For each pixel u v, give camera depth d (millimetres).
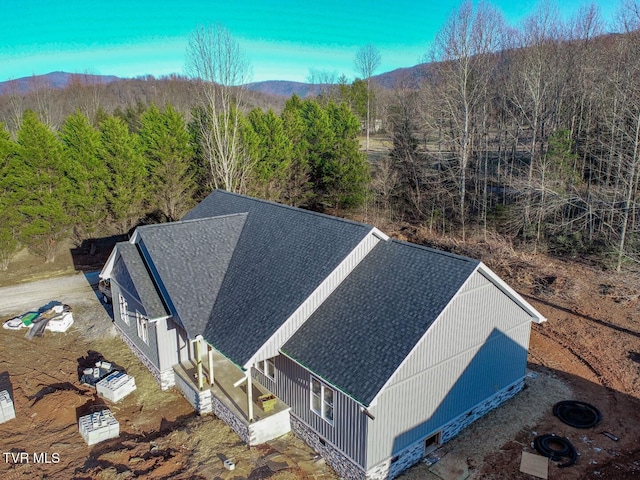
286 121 44500
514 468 13586
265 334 14445
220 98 39219
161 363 17938
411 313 13492
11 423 15422
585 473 13320
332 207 45094
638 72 28734
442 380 14133
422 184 41125
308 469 13734
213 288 17969
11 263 33906
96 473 13062
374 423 12383
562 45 42125
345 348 13523
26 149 31547
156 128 37406
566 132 33750
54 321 22922
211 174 39281
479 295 14695
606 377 18125
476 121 40125
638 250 26156
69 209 34250
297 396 14898
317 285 15297
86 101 93500
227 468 13406
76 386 17969
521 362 17344
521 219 33438
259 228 20734
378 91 95562
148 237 19109
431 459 14094
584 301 24594
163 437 15031
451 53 37188
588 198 31578
